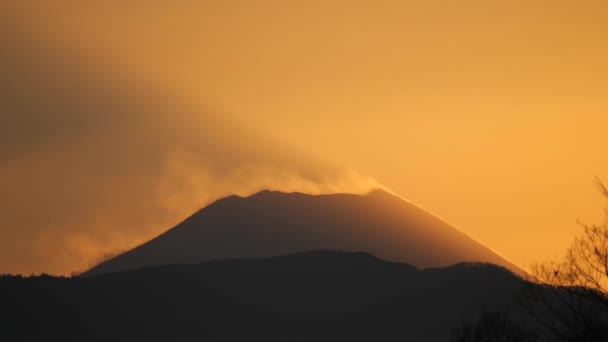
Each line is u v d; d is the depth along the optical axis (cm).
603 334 11688
